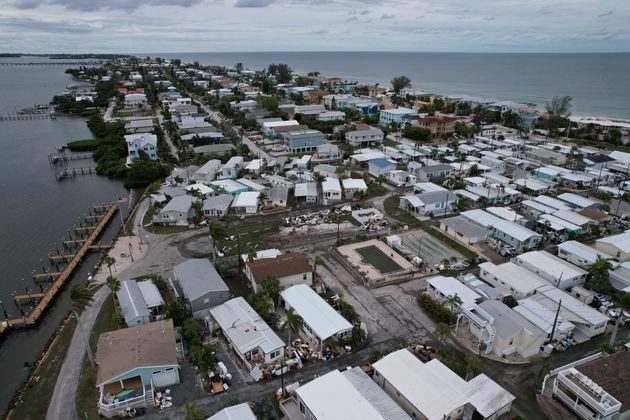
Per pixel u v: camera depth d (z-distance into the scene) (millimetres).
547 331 56344
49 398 48688
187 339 55969
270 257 74812
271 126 177750
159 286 68438
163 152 149000
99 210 110625
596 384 44531
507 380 50906
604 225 90000
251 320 57938
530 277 68875
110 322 61812
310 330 57219
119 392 48406
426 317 62750
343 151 156375
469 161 137750
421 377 47625
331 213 100500
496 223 88812
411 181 121188
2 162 157625
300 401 44188
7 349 59250
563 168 132500
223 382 50062
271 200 104000
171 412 46125
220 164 135000
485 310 58938
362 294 68375
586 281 70562
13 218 106188
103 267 77375
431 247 83812
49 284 76312
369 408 42688
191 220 94750
